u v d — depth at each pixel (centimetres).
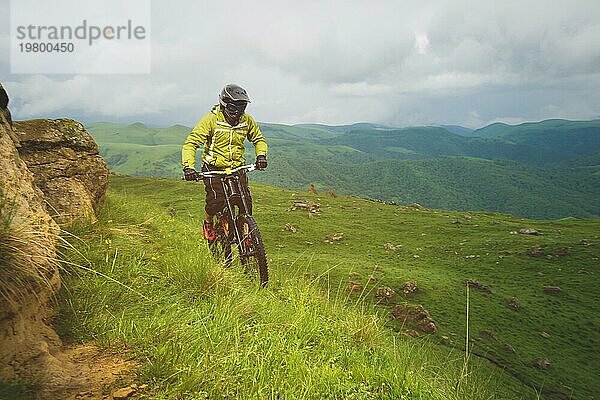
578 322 1983
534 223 4822
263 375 388
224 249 758
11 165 522
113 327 447
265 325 516
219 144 751
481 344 1573
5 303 361
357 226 3216
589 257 2752
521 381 1382
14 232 399
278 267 1020
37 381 346
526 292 2239
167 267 628
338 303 760
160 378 370
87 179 844
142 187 4406
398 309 1586
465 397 514
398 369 473
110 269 569
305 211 3522
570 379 1512
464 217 4000
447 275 2280
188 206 3250
